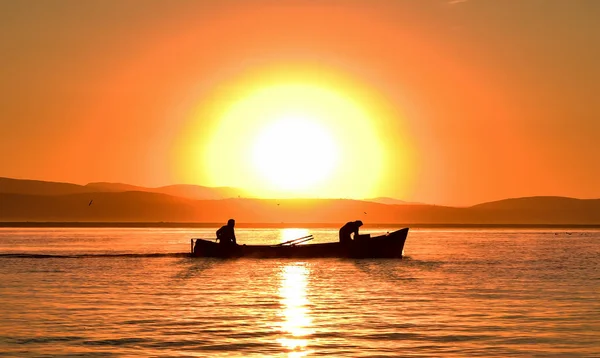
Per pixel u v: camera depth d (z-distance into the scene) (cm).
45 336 3947
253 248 9462
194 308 4975
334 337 3934
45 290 6041
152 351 3603
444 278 7069
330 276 7281
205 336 3956
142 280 6900
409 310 4872
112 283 6619
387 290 6041
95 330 4119
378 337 3934
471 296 5634
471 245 14362
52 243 14800
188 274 7519
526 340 3847
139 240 16550
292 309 4925
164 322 4384
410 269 8100
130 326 4247
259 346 3712
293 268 8231
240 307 5025
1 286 6347
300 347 3691
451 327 4219
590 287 6275
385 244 9550
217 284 6538
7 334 4000
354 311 4834
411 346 3712
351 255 9456
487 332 4062
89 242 15325
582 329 4150
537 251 12031
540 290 6038
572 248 13175
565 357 3475
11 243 14725
